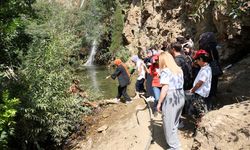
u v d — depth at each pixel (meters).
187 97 7.39
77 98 10.14
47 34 10.41
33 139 8.80
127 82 10.27
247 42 12.05
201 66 6.90
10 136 8.47
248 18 11.35
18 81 8.44
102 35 28.28
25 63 8.73
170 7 19.69
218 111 6.45
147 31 21.81
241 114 6.09
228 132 5.84
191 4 16.19
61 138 9.16
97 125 9.35
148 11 22.11
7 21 7.04
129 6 27.11
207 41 7.32
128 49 23.80
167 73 6.11
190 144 6.74
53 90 8.93
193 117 7.29
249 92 8.75
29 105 8.27
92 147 8.40
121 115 9.40
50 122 8.83
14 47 8.43
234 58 12.50
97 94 11.97
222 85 9.71
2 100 6.14
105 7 28.58
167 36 18.89
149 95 9.77
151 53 10.30
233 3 7.07
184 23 17.67
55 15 23.91
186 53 7.98
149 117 8.66
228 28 12.18
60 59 9.40
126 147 7.59
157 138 7.37
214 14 12.80
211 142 5.96
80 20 28.52
